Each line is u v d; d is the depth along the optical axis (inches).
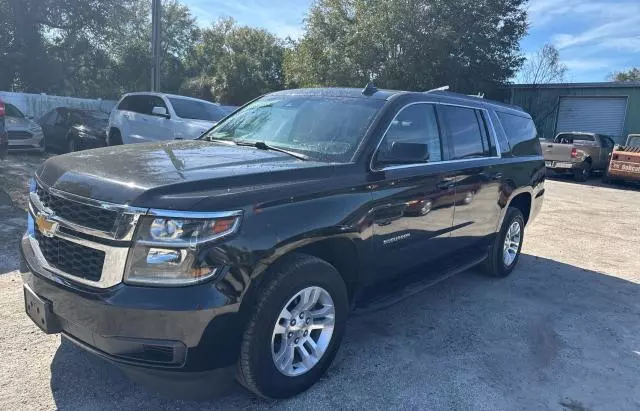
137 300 98.1
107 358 102.7
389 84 1096.2
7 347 136.9
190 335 100.6
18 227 251.1
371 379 135.1
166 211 99.9
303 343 125.0
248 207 107.6
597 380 144.6
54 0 1068.5
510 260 237.6
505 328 176.4
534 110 1135.6
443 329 171.8
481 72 1123.9
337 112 157.9
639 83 983.0
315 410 119.5
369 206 136.7
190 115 448.8
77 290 103.4
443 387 134.0
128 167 115.7
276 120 166.4
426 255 169.3
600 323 187.5
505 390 135.4
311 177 124.5
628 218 432.5
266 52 1724.9
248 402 120.8
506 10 1124.5
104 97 1408.7
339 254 134.5
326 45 1159.0
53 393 118.4
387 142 148.7
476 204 193.3
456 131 185.6
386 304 150.9
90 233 103.4
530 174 238.2
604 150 775.7
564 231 358.9
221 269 102.7
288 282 114.3
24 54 1095.6
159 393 121.1
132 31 1435.8
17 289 174.9
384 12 1053.8
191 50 1878.7
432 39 1047.0
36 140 528.1
